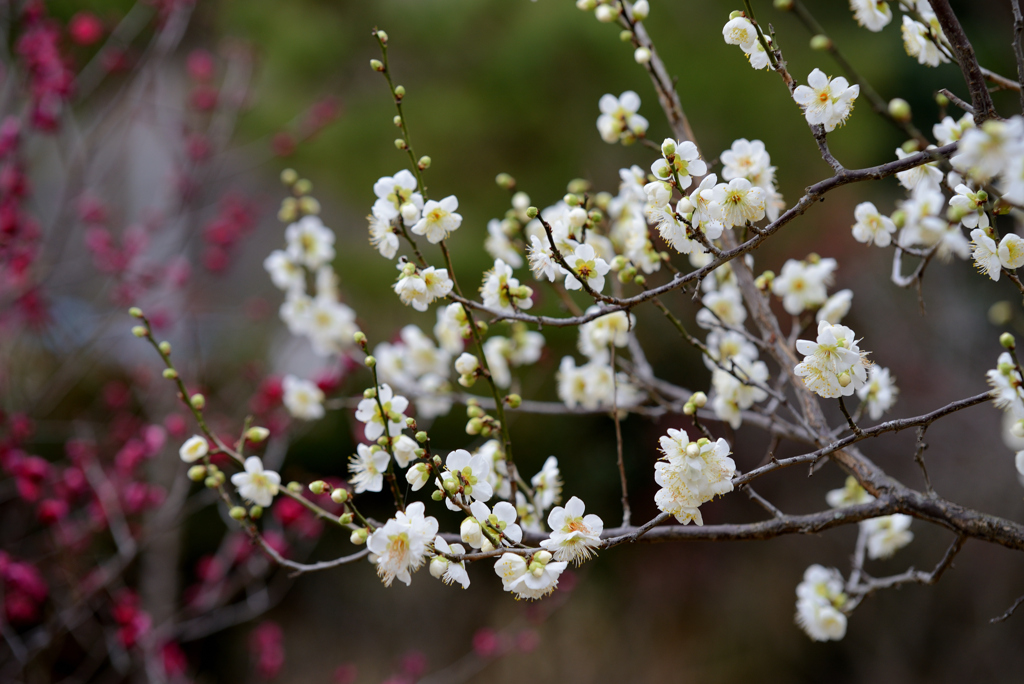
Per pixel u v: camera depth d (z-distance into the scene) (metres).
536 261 1.43
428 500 4.15
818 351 1.34
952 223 1.78
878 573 5.56
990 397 1.34
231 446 3.56
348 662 6.08
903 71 6.34
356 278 5.10
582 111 5.29
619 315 2.03
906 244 1.90
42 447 4.88
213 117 4.21
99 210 3.55
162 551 4.27
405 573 1.29
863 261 5.77
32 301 3.26
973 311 5.88
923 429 1.48
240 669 5.99
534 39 5.13
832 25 5.77
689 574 6.38
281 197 5.86
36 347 4.00
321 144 5.11
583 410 2.29
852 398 3.63
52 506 2.76
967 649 5.16
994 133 0.95
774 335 1.95
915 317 5.89
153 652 3.36
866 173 1.27
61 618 3.01
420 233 1.52
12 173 3.11
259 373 3.85
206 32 5.12
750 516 6.25
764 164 1.75
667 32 5.29
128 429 3.57
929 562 5.36
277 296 5.74
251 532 1.64
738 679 5.84
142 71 3.95
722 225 1.41
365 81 5.44
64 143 4.45
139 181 5.25
